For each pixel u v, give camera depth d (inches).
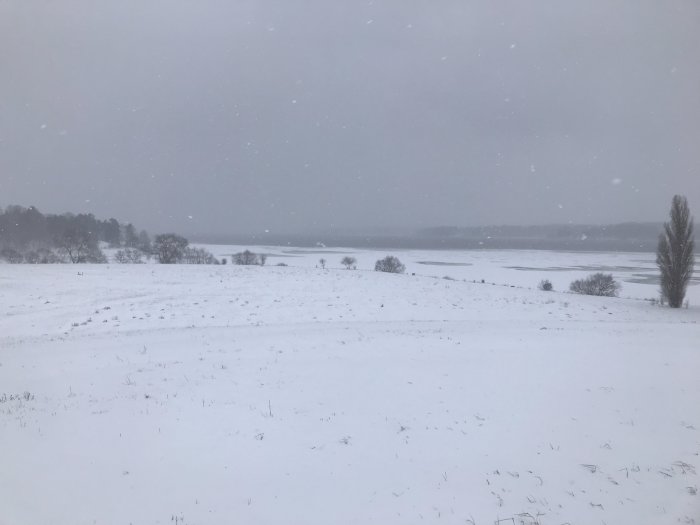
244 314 1121.4
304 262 3713.1
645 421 394.3
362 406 448.1
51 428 397.1
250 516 269.9
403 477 314.0
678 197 1418.6
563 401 447.5
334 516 269.6
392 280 1624.0
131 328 981.2
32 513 267.0
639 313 1273.4
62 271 1584.6
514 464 327.6
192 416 425.7
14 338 874.8
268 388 505.7
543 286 2146.9
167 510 275.3
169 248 2893.7
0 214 3917.3
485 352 653.3
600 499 280.7
